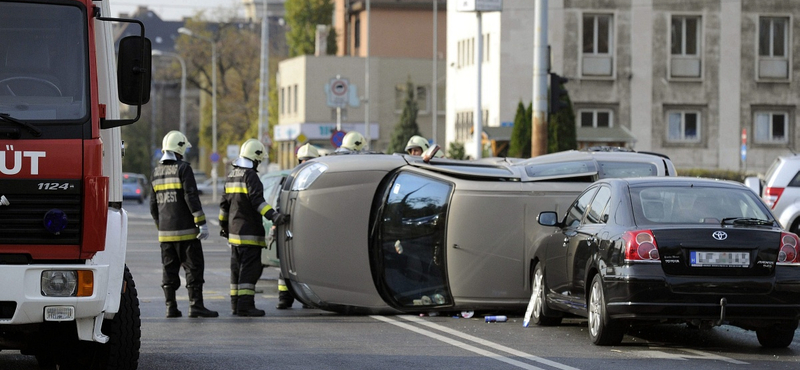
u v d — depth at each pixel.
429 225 27.02
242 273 26.86
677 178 22.30
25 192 14.47
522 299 26.47
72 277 14.60
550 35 97.94
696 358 20.11
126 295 16.98
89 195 14.69
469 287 26.41
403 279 27.16
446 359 19.81
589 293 21.83
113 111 16.39
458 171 26.81
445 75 152.38
